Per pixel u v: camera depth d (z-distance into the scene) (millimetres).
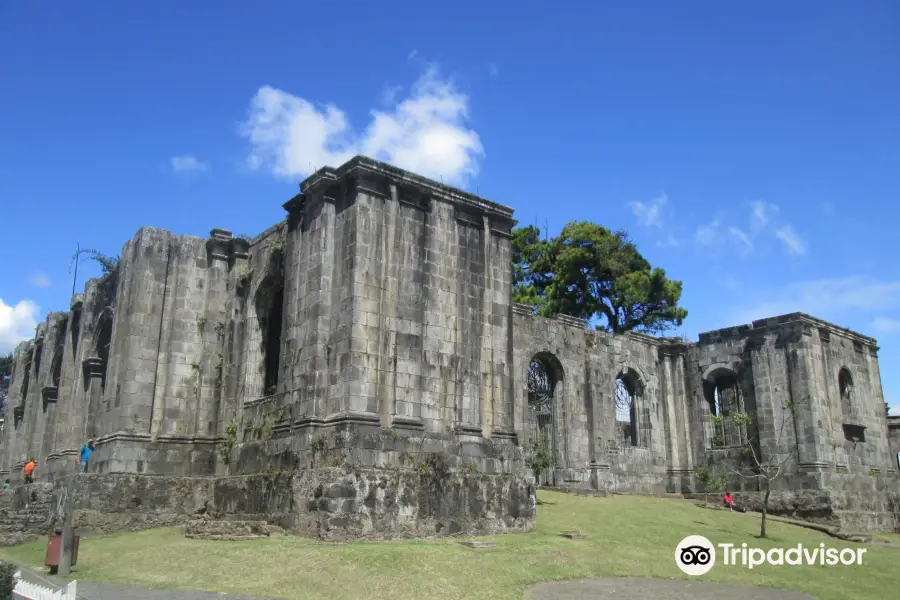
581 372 42656
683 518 33688
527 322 40219
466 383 28750
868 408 47156
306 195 29328
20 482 46219
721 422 40094
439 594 17547
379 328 26719
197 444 33062
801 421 42219
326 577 18484
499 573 19781
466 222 30391
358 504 24234
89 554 23203
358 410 25562
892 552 30281
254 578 18625
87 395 38688
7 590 14312
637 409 46562
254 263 34781
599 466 41656
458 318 29156
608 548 24734
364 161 27547
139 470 31922
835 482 41250
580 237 59594
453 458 27266
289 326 28797
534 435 42188
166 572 19562
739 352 45656
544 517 31562
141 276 34031
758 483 43188
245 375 33062
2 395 76750
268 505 26766
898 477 47000
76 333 43062
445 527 26094
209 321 34875
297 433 26734
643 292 57031
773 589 20859
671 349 48562
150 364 33375
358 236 26938
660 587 19969
